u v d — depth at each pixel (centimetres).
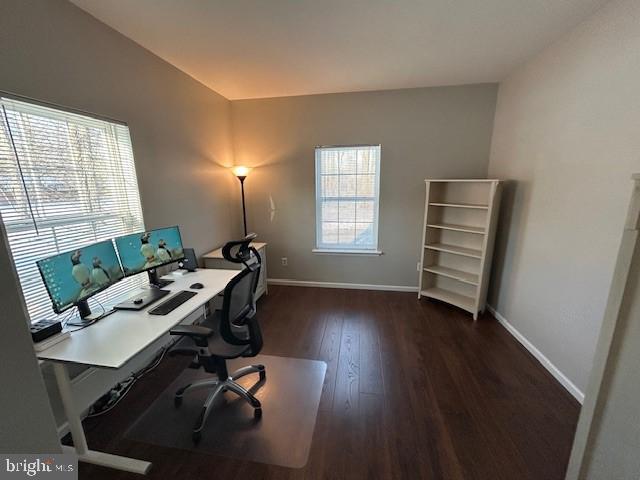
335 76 282
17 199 143
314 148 353
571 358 192
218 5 168
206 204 313
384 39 211
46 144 155
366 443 154
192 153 285
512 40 212
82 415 171
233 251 298
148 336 146
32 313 150
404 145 334
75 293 149
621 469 94
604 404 98
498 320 294
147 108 224
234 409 179
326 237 384
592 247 177
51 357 128
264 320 297
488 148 317
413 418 171
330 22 188
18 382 64
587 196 181
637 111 148
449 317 301
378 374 211
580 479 109
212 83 299
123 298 202
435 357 232
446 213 335
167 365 226
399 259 367
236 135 365
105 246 172
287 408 179
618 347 92
